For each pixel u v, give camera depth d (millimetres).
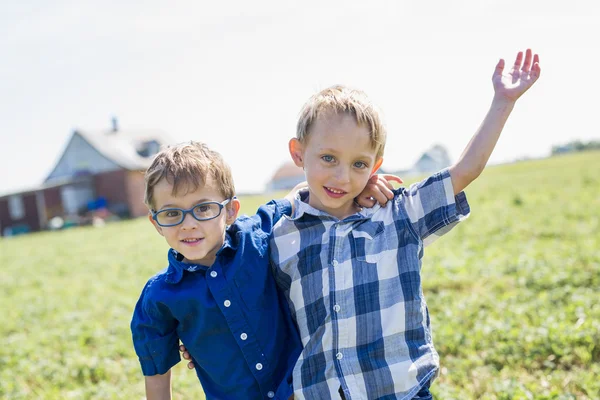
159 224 2750
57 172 49906
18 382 6176
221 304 2754
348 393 2611
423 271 8922
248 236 2873
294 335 2875
